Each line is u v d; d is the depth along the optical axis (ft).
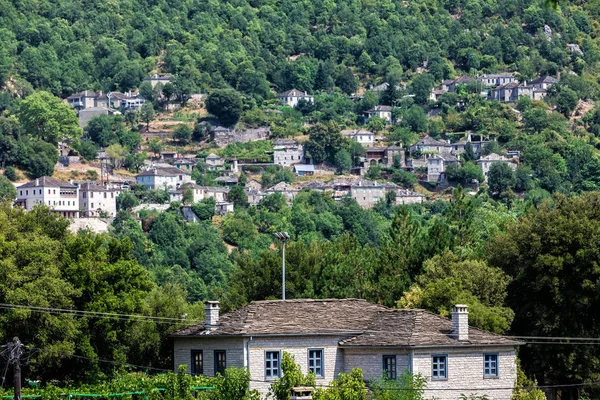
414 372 644.27
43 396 634.02
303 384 590.55
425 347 644.69
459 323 654.94
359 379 599.57
